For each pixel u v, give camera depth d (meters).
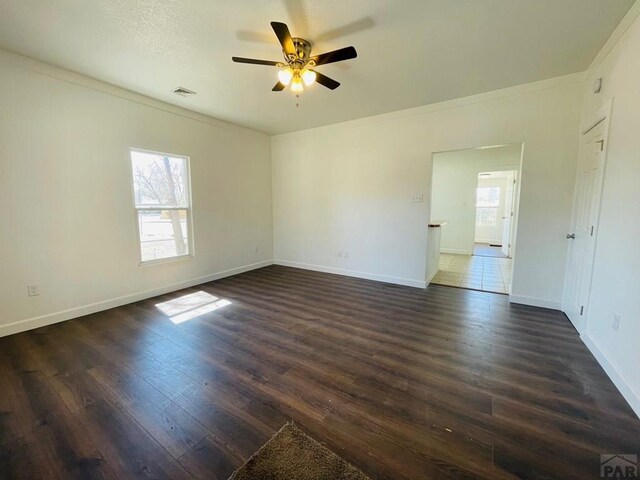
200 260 4.54
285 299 3.85
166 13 2.07
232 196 5.00
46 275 2.99
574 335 2.78
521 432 1.61
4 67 2.62
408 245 4.40
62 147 3.02
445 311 3.41
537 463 1.41
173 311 3.42
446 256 7.00
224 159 4.79
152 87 3.37
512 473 1.36
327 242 5.26
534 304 3.55
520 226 3.51
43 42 2.45
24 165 2.79
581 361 2.33
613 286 2.12
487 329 2.92
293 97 3.67
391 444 1.54
